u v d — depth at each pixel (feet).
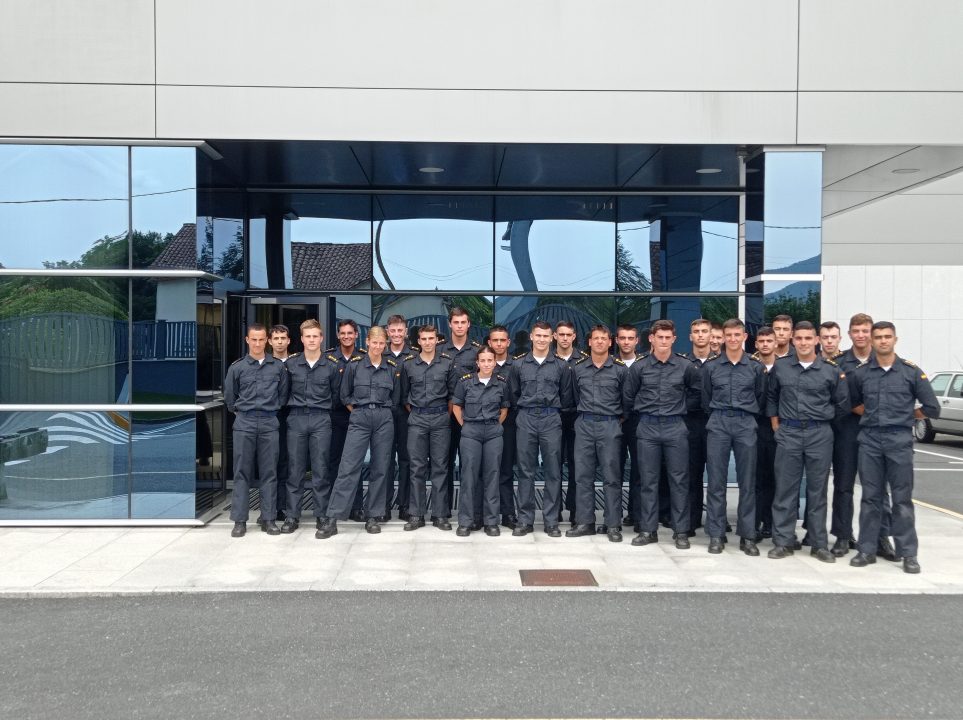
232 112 29.25
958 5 29.78
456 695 15.65
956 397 60.39
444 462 29.32
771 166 30.17
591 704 15.29
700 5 29.73
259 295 38.34
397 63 29.48
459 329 29.53
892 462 24.45
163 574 23.40
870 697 15.69
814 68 29.84
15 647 18.16
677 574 23.75
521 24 29.60
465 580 23.00
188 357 29.27
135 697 15.57
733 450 26.35
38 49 29.01
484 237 38.93
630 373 27.20
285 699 15.47
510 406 28.71
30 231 29.30
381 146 30.32
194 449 29.30
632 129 29.73
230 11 29.22
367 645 18.21
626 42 29.71
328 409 28.94
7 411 29.37
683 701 15.44
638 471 28.43
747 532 26.11
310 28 29.32
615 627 19.43
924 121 29.81
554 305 39.06
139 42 29.12
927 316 82.02
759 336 28.02
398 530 29.12
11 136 29.07
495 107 29.63
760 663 17.29
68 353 29.48
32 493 29.43
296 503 28.89
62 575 23.26
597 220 39.01
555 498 28.40
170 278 29.32
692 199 38.99
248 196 38.27
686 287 39.01
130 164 29.32
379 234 38.81
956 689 16.07
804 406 25.36
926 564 25.14
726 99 29.76
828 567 24.71
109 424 29.32
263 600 21.36
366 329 38.81
